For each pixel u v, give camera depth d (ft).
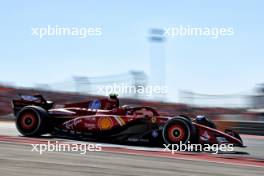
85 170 30.48
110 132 50.06
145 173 30.42
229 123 80.74
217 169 33.73
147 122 48.83
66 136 52.49
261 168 35.76
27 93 114.01
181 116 49.14
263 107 95.81
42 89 116.26
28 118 52.31
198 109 102.12
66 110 53.21
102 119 50.39
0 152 37.19
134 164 34.30
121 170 31.17
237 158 41.93
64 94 112.68
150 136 48.49
